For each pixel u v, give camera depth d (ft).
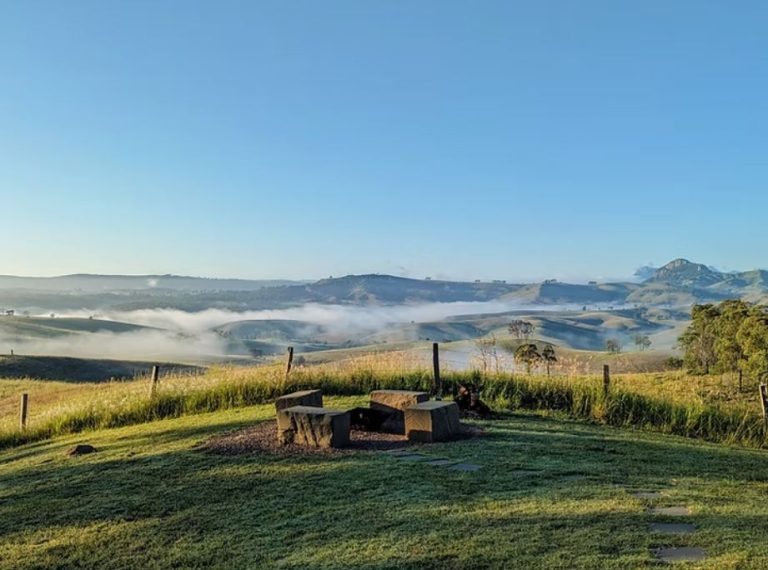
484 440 32.50
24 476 30.14
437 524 18.79
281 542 18.47
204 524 20.67
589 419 43.04
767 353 120.78
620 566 14.69
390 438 33.60
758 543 15.97
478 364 55.36
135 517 22.00
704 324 190.19
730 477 25.81
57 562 18.35
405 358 57.47
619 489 22.29
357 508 20.99
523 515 19.17
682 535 16.85
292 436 32.12
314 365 59.41
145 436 39.11
